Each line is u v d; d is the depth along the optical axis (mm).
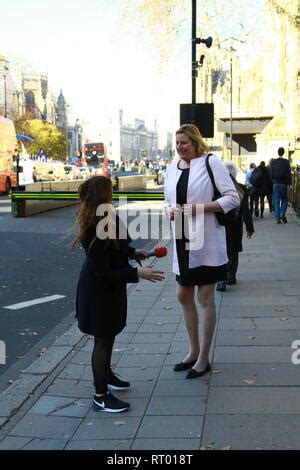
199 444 3906
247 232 9273
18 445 4027
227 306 7770
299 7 20156
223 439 3959
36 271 11148
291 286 8969
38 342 6719
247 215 9180
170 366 5504
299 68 34812
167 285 9367
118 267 4531
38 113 119438
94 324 4535
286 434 4004
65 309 8289
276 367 5348
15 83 110625
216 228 5090
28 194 22047
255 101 44469
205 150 5145
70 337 6652
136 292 8859
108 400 4547
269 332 6484
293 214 20812
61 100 151250
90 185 4469
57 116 147250
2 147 37094
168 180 5227
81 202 4535
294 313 7316
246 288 8898
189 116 15242
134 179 41062
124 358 5777
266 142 36156
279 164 18047
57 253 13320
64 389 5070
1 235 16625
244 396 4699
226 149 44562
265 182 19734
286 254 12172
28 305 8492
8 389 5090
